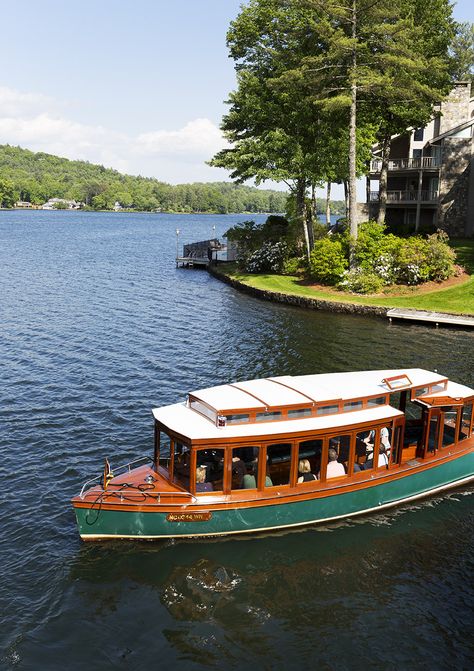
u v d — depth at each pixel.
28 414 23.62
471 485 19.22
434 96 47.41
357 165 58.50
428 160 68.19
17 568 14.65
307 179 54.06
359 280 47.81
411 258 47.38
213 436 15.48
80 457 20.16
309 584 14.38
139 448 20.88
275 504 16.02
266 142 52.31
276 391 17.70
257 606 13.61
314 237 62.44
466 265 50.81
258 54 54.62
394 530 16.69
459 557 15.57
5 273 64.12
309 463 16.84
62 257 83.19
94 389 26.55
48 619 13.09
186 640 12.60
